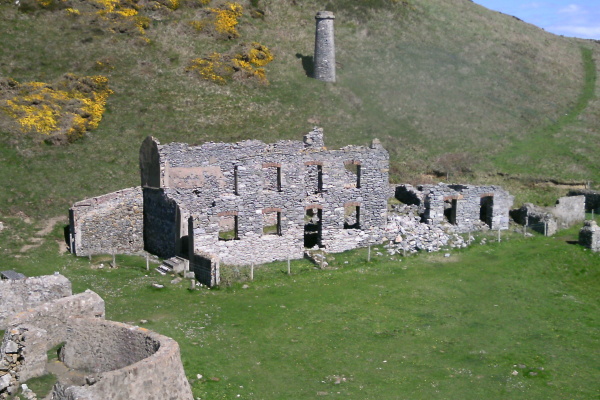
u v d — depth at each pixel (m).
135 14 76.06
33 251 37.28
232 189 40.28
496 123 68.81
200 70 68.44
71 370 22.84
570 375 26.70
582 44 99.38
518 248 42.44
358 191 41.81
